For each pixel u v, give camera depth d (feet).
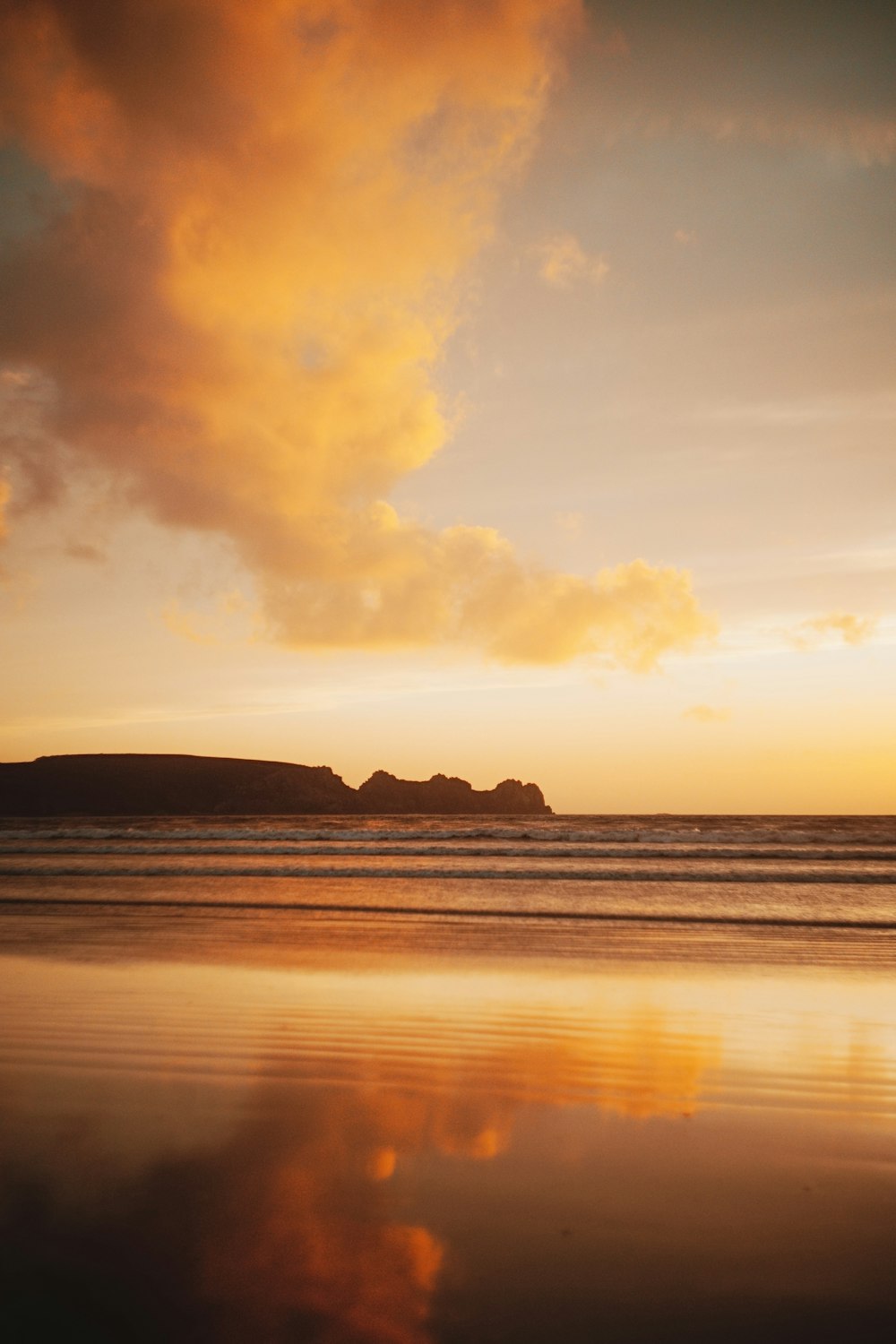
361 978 27.04
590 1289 9.07
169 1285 9.05
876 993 25.53
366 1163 12.57
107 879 55.62
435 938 34.96
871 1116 14.90
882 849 70.85
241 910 42.52
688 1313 8.64
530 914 41.57
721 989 25.90
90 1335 8.14
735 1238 10.28
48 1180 11.86
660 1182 12.00
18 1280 9.18
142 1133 13.74
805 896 47.83
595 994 25.09
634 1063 18.19
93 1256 9.68
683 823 164.35
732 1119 14.71
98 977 27.12
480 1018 21.99
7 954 31.17
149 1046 19.12
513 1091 16.14
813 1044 19.80
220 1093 15.81
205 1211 10.85
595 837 88.22
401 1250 9.93
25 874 58.39
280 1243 10.05
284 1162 12.55
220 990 25.14
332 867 59.00
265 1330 8.28
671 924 38.86
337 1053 18.63
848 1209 11.16
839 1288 9.14
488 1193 11.53
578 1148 13.30
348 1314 8.53
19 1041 19.42
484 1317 8.52
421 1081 16.67
